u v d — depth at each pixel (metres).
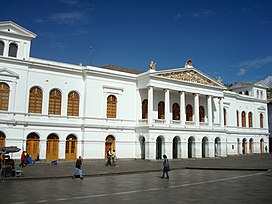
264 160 47.44
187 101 56.41
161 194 17.44
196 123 52.97
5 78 38.91
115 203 14.72
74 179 25.39
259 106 74.50
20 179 24.17
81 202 14.96
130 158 48.59
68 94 44.31
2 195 17.00
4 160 25.23
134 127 49.47
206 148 54.44
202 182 22.98
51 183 22.59
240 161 45.56
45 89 42.25
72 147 44.00
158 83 48.72
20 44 40.44
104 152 45.84
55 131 42.38
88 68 45.19
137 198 16.12
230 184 21.61
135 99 50.59
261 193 17.53
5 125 38.44
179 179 25.25
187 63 53.62
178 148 50.38
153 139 46.56
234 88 78.06
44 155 41.12
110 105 47.78
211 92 56.56
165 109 49.31
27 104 40.50
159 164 40.59
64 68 43.75
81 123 44.84
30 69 41.28
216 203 14.70
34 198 16.06
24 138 39.69
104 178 26.31
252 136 71.19
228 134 65.25
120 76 48.50
